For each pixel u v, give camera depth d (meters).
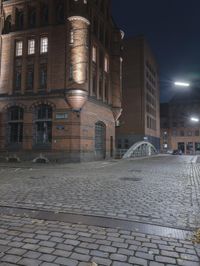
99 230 4.95
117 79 33.62
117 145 51.75
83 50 24.38
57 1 26.31
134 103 51.56
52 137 24.66
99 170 16.95
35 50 26.34
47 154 24.69
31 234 4.73
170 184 10.58
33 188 9.53
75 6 24.44
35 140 25.58
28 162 24.70
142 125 50.44
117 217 5.81
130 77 52.44
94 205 6.90
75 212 6.21
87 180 11.77
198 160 30.70
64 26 25.45
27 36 26.86
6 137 26.64
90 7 27.11
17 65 27.14
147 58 55.22
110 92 33.19
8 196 8.05
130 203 7.15
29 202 7.24
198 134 70.50
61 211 6.30
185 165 21.69
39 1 26.50
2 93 27.23
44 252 3.95
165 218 5.74
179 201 7.41
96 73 28.62
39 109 25.86
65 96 24.19
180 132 72.38
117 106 33.19
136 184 10.54
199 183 10.91
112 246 4.20
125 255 3.88
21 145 25.88
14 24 27.47
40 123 25.67
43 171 16.36
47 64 25.62
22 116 26.45
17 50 27.50
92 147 26.83
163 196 8.10
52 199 7.62
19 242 4.34
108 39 33.16
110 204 7.02
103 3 31.78
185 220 5.59
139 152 41.97
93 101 27.27
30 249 4.06
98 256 3.83
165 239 4.52
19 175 13.95
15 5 27.61
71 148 23.98
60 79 24.97
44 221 5.53
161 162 25.95
